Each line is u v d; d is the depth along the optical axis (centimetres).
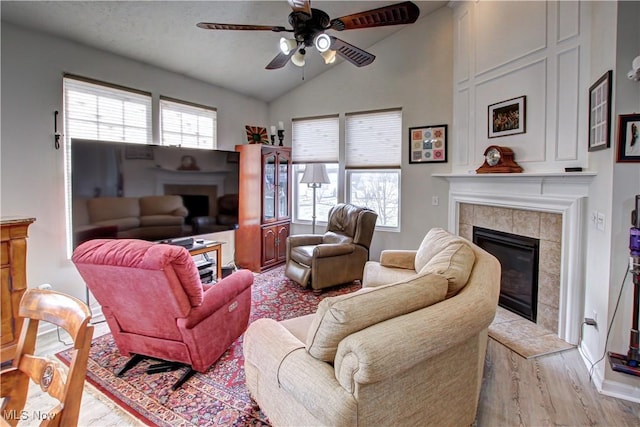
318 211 512
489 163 329
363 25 239
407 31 427
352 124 473
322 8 357
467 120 376
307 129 508
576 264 253
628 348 202
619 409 188
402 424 129
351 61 294
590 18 245
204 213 369
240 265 467
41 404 190
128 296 194
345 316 124
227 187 395
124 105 339
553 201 270
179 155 341
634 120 193
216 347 221
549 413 185
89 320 83
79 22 277
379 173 465
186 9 294
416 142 428
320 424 122
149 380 210
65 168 293
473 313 143
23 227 229
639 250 189
